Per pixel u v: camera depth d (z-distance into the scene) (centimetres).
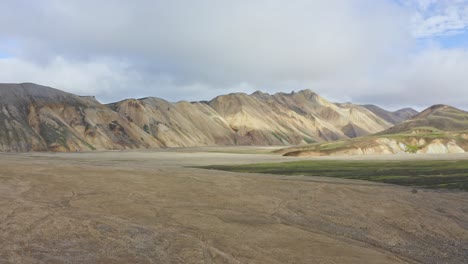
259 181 3803
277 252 1605
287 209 2492
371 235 1948
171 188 3209
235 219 2181
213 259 1495
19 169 4200
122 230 1869
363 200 2809
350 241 1822
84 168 4684
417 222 2202
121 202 2544
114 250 1576
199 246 1650
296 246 1697
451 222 2206
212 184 3522
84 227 1895
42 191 2845
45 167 4606
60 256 1487
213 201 2695
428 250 1728
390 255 1631
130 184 3356
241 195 2961
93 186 3167
